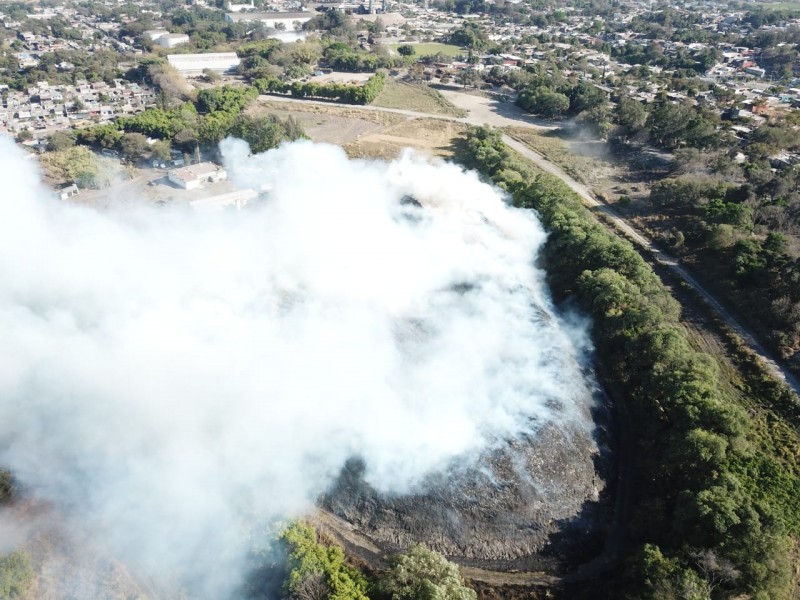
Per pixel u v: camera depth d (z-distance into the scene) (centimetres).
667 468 6353
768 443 7038
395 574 5175
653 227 12162
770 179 12244
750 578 5053
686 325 9244
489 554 5966
